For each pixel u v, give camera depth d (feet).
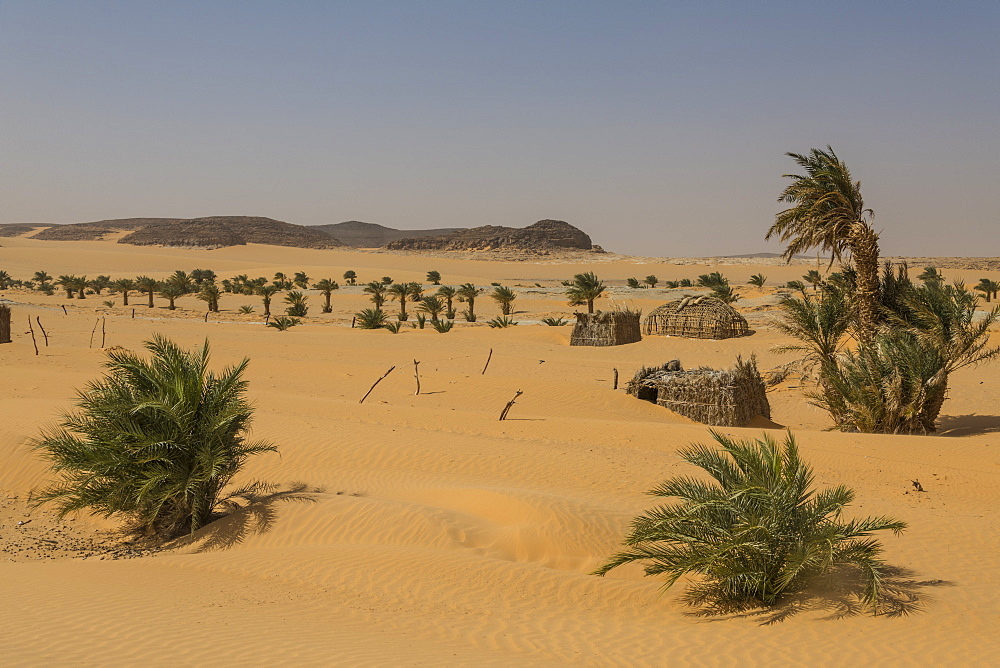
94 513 40.34
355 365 101.14
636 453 54.95
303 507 40.19
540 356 127.65
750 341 144.66
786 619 26.55
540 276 569.64
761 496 28.35
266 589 30.27
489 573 31.73
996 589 29.17
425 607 28.53
